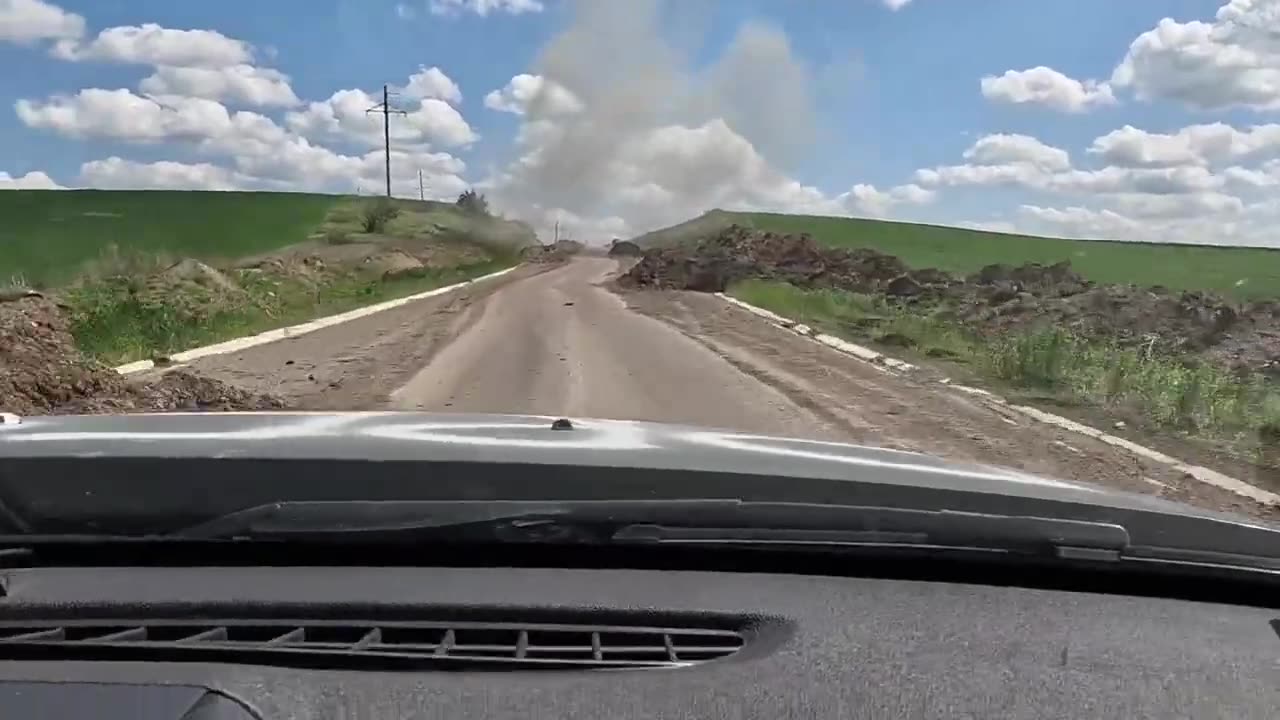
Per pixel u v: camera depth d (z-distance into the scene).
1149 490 7.37
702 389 11.69
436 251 65.69
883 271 39.41
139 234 57.12
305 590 2.13
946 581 2.37
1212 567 2.34
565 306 26.45
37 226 58.75
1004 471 3.13
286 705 1.62
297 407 10.41
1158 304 21.88
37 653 1.80
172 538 2.31
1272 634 2.13
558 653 1.90
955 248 68.94
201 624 1.98
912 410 10.47
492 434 2.97
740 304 27.69
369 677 1.73
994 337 17.98
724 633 2.04
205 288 22.58
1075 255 62.94
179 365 13.69
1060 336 14.27
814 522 2.38
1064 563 2.36
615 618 2.06
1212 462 8.35
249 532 2.30
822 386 12.04
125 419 3.12
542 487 2.52
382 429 2.97
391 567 2.32
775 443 3.18
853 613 2.13
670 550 2.38
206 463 2.42
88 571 2.25
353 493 2.46
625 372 13.12
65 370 9.88
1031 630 2.09
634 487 2.53
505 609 2.06
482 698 1.69
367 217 74.88
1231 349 16.53
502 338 17.55
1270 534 2.49
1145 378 12.02
